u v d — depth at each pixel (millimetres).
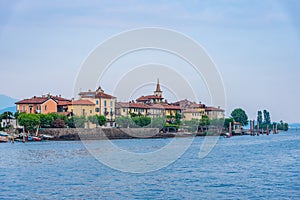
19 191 50438
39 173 64062
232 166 71688
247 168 69000
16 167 72062
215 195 47438
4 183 55594
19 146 124875
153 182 55281
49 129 152500
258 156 90688
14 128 155375
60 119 154375
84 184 54125
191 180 56688
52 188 51906
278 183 53875
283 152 102688
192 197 46688
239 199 45469
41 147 117688
